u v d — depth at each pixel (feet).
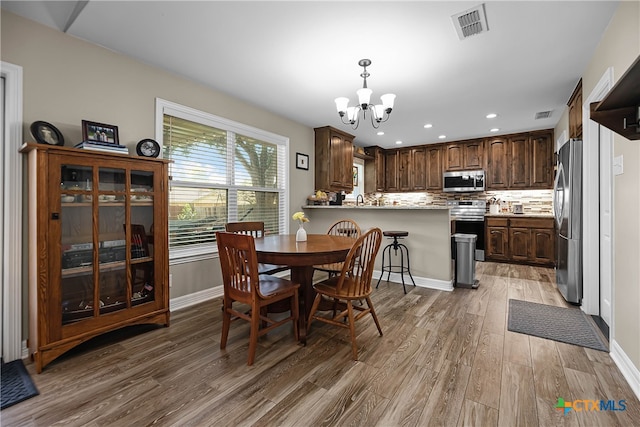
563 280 10.44
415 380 5.71
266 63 8.82
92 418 4.73
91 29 7.16
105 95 7.99
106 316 7.02
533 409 4.89
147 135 8.89
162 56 8.46
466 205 18.51
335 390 5.42
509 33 7.20
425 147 20.52
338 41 7.60
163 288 8.12
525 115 13.80
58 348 6.24
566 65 8.82
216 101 10.90
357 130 16.72
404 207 12.34
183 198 10.16
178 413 4.84
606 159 8.29
